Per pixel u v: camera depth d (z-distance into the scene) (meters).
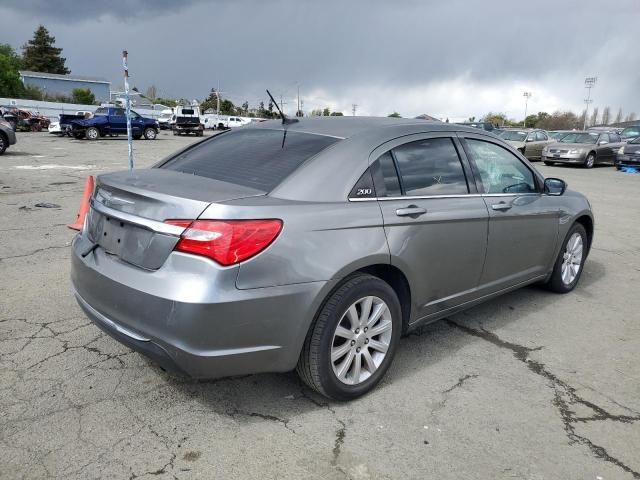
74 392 3.17
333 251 2.90
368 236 3.07
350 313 3.06
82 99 75.81
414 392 3.33
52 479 2.44
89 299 3.05
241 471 2.55
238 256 2.60
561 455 2.76
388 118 3.99
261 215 2.68
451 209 3.61
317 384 3.03
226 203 2.65
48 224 7.36
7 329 3.98
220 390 3.27
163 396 3.17
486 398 3.29
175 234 2.64
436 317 3.78
